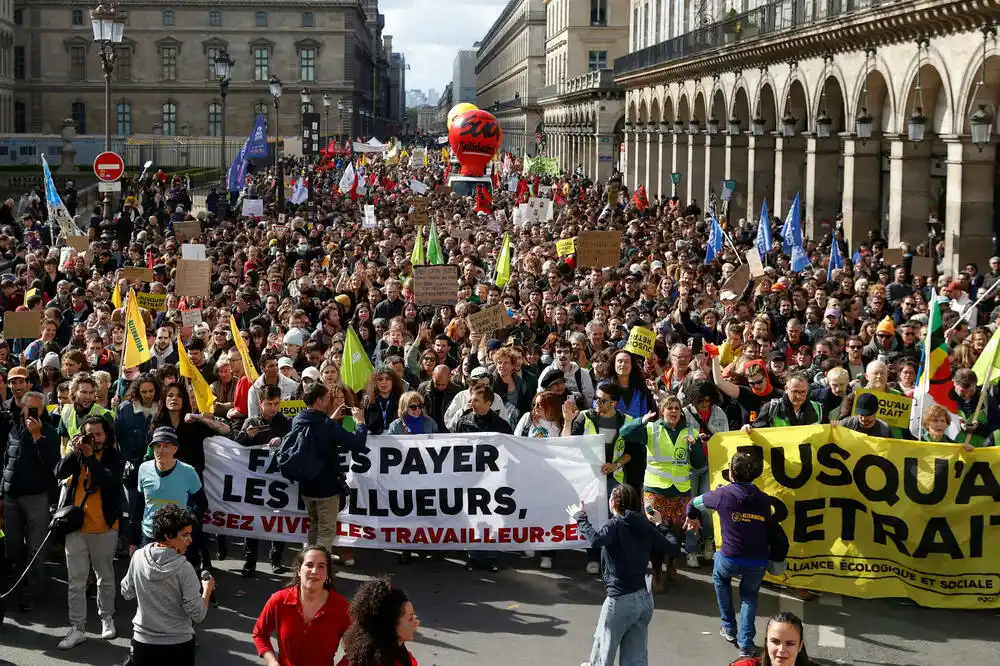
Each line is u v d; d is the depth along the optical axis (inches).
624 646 404.8
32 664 440.1
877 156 1553.9
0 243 1288.1
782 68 1834.4
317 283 944.3
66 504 457.1
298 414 501.4
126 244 1520.7
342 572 539.2
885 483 489.4
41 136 3796.8
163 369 522.9
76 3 5506.9
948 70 1270.9
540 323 783.7
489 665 434.0
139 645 374.9
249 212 1695.4
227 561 559.8
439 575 535.2
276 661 334.3
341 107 5738.2
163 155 4153.5
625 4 4151.1
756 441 497.0
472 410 549.3
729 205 2183.8
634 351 615.8
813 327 784.9
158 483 462.3
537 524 530.3
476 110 2399.1
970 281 954.7
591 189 2960.1
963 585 484.7
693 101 2442.2
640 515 398.9
